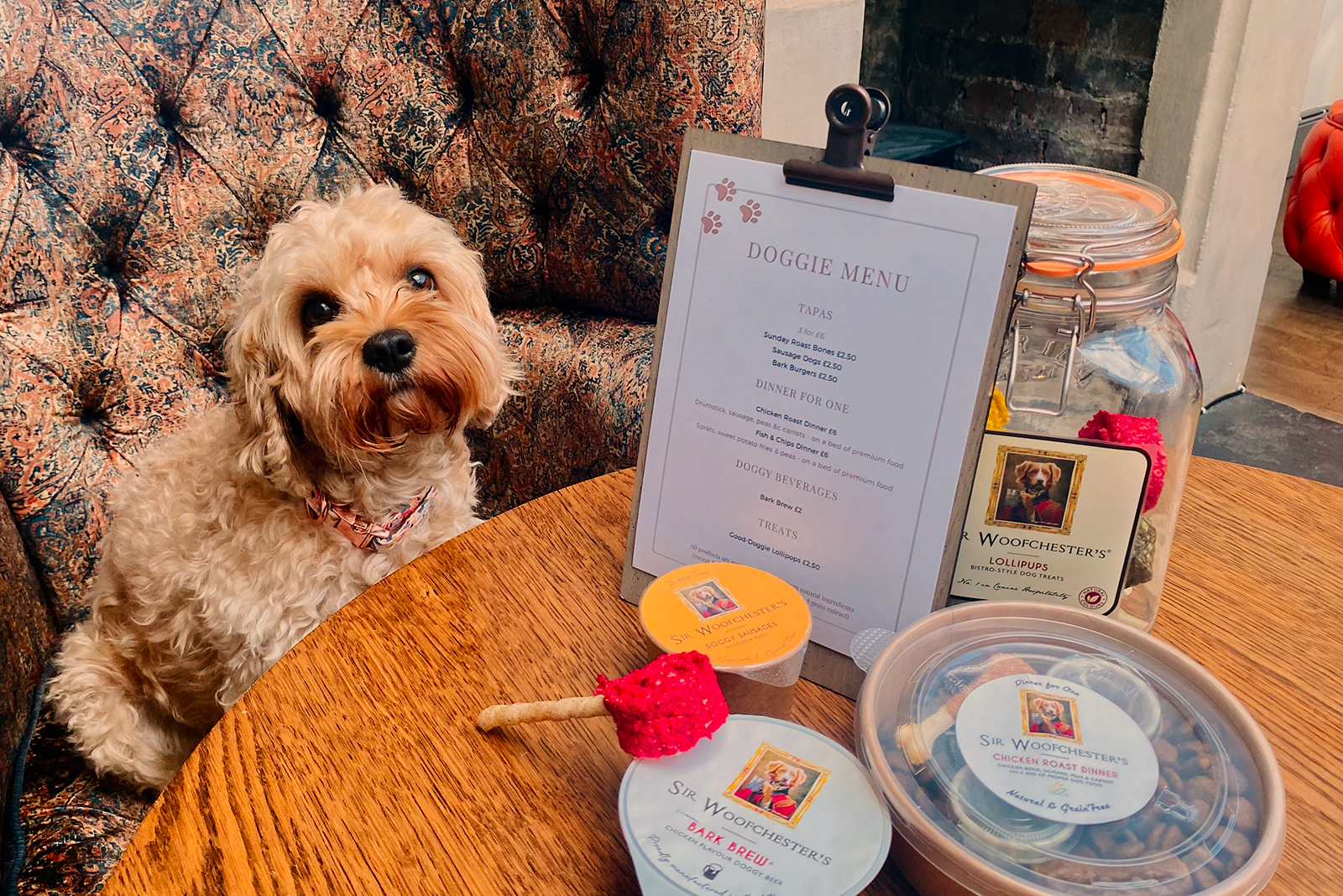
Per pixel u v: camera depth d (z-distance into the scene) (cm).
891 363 67
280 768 66
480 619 80
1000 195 61
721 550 78
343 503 128
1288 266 350
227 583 124
